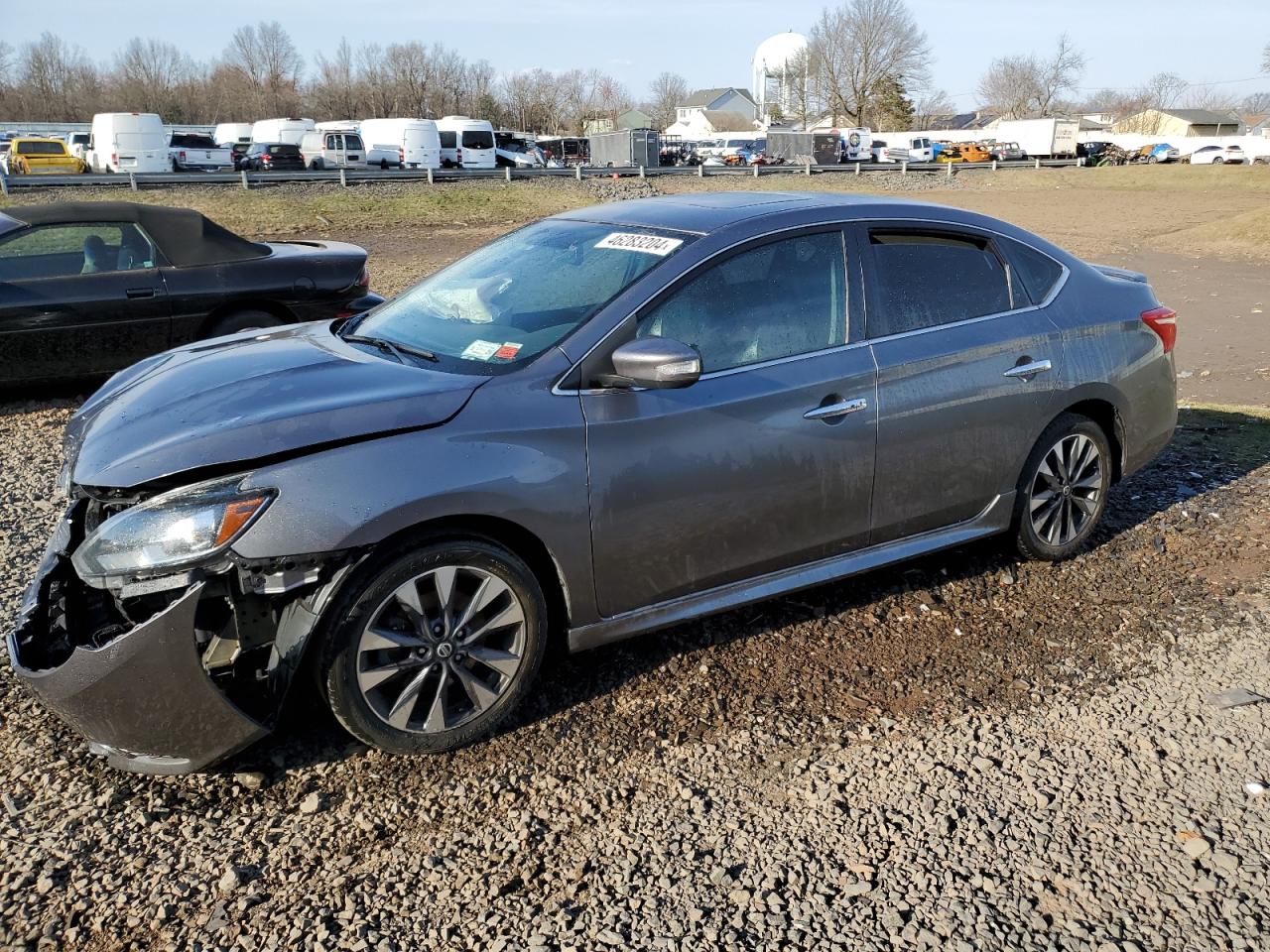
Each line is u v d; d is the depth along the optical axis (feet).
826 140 182.29
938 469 12.67
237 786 9.44
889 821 9.12
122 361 24.20
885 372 11.96
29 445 20.75
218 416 9.53
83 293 23.30
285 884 8.25
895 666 11.78
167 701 8.69
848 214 12.35
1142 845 8.83
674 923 7.88
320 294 26.30
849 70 284.00
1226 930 7.86
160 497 8.81
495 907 8.02
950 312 12.85
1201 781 9.72
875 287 12.26
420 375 10.28
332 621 9.07
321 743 10.12
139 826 8.89
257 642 9.27
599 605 10.56
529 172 119.96
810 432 11.43
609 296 10.79
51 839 8.70
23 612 9.49
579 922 7.87
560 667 11.59
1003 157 204.95
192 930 7.77
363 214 90.48
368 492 8.94
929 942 7.73
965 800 9.41
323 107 317.01
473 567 9.64
